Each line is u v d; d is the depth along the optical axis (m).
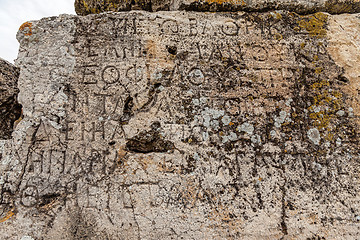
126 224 1.62
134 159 1.71
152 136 1.75
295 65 1.92
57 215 1.61
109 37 1.83
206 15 1.96
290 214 1.70
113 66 1.80
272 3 2.01
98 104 1.76
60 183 1.66
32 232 1.57
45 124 1.71
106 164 1.69
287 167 1.77
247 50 1.92
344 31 2.03
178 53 1.86
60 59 1.78
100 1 2.09
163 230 1.62
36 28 1.81
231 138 1.78
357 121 1.88
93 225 1.61
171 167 1.71
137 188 1.67
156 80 1.81
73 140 1.71
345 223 1.70
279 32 1.97
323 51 1.97
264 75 1.89
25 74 1.76
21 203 1.61
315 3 2.06
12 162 1.66
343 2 2.09
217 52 1.89
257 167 1.75
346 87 1.93
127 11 2.04
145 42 1.84
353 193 1.76
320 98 1.89
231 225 1.65
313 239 1.66
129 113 1.78
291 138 1.81
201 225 1.64
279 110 1.84
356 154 1.82
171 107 1.79
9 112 1.80
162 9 2.13
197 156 1.74
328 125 1.85
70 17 1.84
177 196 1.67
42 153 1.68
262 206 1.70
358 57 1.98
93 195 1.65
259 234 1.65
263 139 1.79
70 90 1.76
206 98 1.82
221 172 1.73
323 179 1.77
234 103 1.83
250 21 1.97
